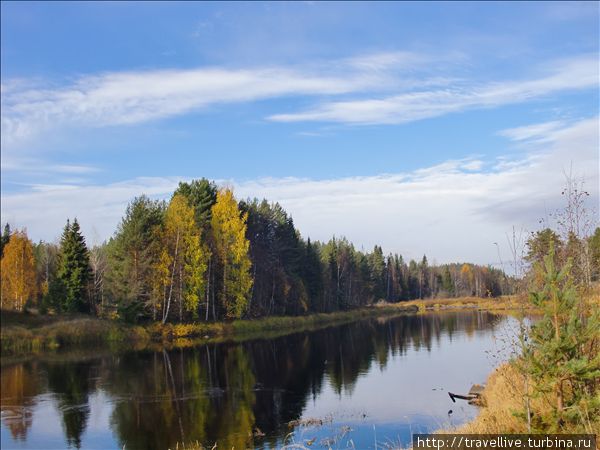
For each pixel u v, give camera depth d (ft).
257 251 213.87
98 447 54.24
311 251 268.21
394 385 81.30
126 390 80.12
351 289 326.03
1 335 125.18
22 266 170.91
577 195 32.53
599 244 31.96
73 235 167.32
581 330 28.30
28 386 83.05
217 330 169.37
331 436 55.26
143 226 162.71
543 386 28.22
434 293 454.81
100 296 192.85
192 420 63.41
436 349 119.85
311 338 154.61
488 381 70.79
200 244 176.86
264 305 216.33
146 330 150.71
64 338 134.31
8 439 56.90
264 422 62.18
